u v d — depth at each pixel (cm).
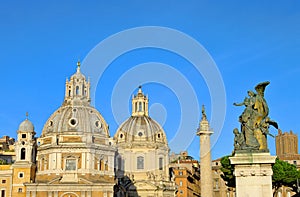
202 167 8056
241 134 2650
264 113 2662
